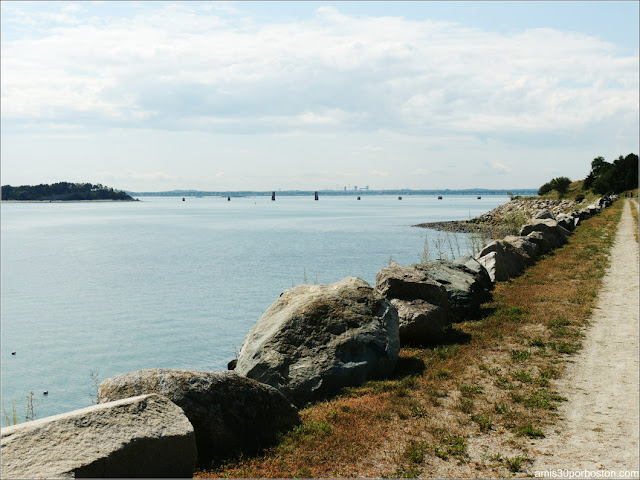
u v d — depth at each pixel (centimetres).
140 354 3105
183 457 753
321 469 923
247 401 1015
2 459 625
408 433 1070
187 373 976
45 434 673
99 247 9412
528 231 3956
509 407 1188
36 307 4459
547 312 2042
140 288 5188
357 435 1062
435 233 10062
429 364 1522
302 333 1412
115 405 752
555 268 3014
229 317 3881
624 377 1352
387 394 1279
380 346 1428
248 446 995
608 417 1113
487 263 2762
